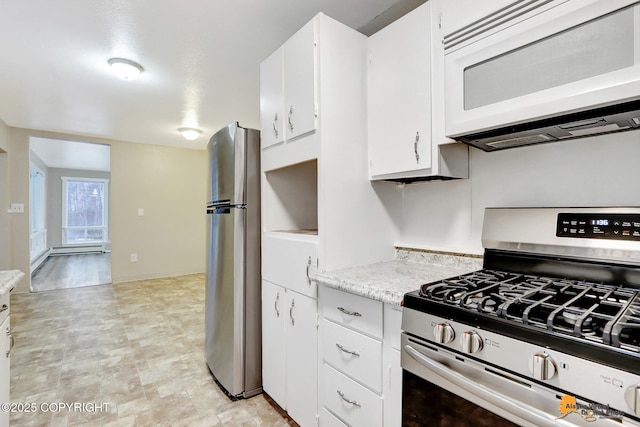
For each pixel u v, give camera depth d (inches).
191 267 226.8
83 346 104.7
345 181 60.9
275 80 69.3
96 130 176.1
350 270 60.1
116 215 199.8
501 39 41.8
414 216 70.5
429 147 53.5
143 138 195.2
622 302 35.8
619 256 42.9
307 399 61.5
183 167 222.7
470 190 61.6
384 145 60.8
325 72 58.0
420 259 67.8
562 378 28.3
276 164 69.5
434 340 38.0
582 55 35.4
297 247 63.4
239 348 75.3
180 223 222.1
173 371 89.1
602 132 45.2
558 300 38.3
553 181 51.3
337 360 54.7
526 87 39.7
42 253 281.7
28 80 109.4
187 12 73.6
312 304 60.0
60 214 339.0
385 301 44.9
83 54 92.4
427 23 53.5
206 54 92.8
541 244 49.8
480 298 39.0
